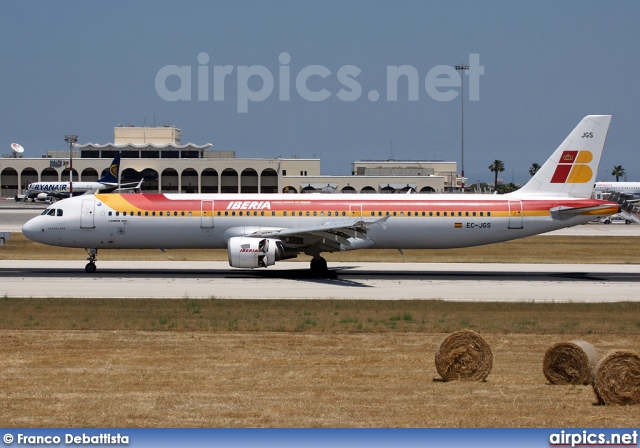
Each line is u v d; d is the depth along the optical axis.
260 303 87.62
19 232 193.12
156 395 47.38
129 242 120.62
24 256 148.38
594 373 46.44
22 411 43.94
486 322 76.75
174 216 119.81
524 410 44.78
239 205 120.31
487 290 103.06
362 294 97.56
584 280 116.38
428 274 122.44
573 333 71.06
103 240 120.19
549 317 80.50
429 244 122.38
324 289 102.00
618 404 45.88
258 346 63.41
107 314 79.44
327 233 112.75
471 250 165.75
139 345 63.38
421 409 44.75
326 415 43.38
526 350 63.31
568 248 171.88
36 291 97.56
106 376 52.34
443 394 48.34
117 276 114.88
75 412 43.75
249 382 50.97
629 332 71.69
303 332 70.06
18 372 53.41
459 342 52.22
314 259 118.88
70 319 76.06
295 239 115.75
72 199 122.38
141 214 119.56
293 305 86.44
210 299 90.06
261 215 119.94
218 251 157.62
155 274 118.06
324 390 49.03
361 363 57.44
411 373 54.34
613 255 158.88
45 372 53.47
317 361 57.88
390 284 108.50
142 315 78.88
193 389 48.97
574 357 50.97
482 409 44.88
